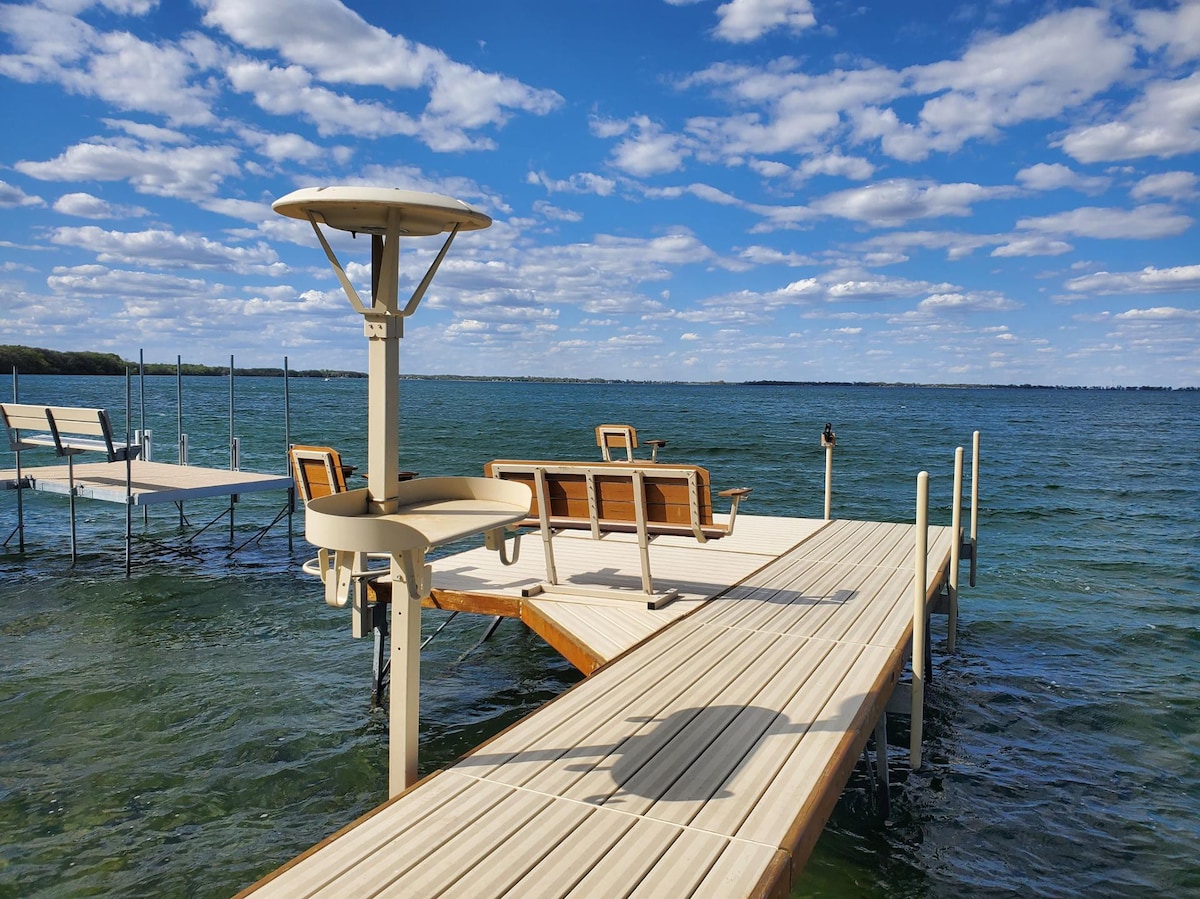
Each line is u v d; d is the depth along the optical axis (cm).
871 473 2297
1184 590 989
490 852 274
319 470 691
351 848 275
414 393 12694
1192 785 507
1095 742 568
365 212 315
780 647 502
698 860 270
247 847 407
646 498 588
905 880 402
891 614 581
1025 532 1391
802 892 390
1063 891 397
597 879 258
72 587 912
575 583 657
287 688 619
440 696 630
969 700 641
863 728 389
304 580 955
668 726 380
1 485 1065
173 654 693
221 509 1409
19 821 426
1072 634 806
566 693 421
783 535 895
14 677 632
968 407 8844
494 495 364
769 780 327
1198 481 2192
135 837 414
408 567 303
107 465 1277
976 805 479
